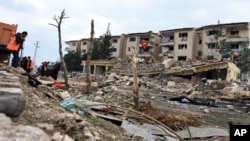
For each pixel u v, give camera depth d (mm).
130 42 66938
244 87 32906
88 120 6695
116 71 45250
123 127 7941
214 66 39312
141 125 9125
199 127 11281
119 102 13734
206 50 54156
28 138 2793
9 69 9703
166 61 45188
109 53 65625
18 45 14414
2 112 3744
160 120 10719
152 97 24344
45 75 21078
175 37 59469
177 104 20734
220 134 10188
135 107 12453
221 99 26500
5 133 2768
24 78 8766
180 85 33906
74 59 65438
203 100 24109
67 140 3930
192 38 57219
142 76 41562
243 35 50344
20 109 3916
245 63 46656
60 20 16891
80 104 7613
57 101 7730
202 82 36594
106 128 6617
